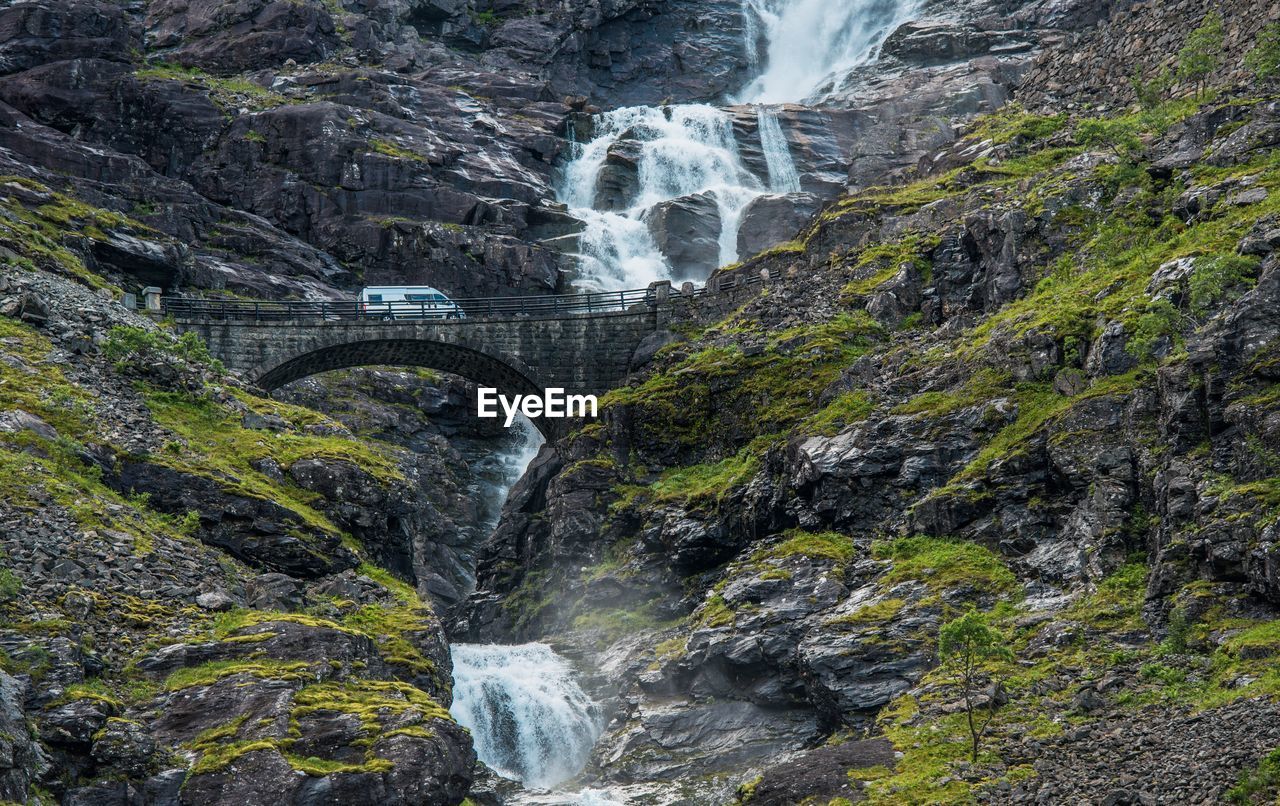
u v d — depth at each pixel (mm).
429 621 47562
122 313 61938
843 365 62531
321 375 82375
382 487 53125
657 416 65688
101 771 35875
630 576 61031
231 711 38562
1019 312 57375
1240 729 36250
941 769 39375
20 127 90875
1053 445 49281
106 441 49594
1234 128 60188
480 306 90938
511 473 84438
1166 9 77000
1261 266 47812
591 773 51156
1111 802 35156
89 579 42594
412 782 37125
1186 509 43719
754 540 57750
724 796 46562
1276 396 43281
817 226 73875
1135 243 57656
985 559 49406
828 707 47062
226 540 48000
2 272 60344
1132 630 43156
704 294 72125
